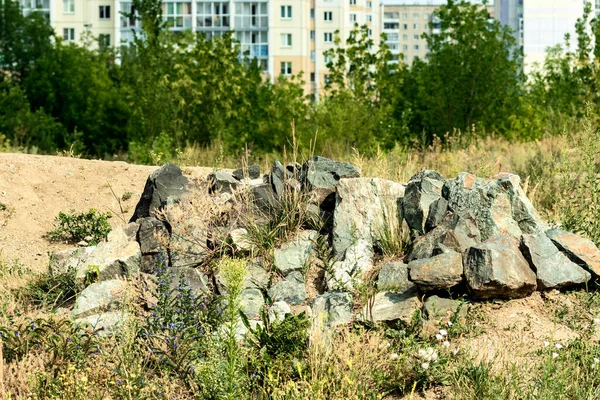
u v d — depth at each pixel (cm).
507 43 2017
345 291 619
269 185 748
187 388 511
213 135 1784
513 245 621
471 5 1959
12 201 910
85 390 480
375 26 6644
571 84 2106
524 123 1817
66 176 1012
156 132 1823
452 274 583
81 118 2489
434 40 1988
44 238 836
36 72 2603
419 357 507
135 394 482
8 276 700
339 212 714
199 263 677
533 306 594
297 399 475
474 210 670
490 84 1895
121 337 536
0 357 490
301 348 535
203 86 1844
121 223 880
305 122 1791
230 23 5972
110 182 1002
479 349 539
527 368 509
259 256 690
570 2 7744
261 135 1816
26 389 497
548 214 817
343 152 1622
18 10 2912
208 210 703
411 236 681
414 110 1997
